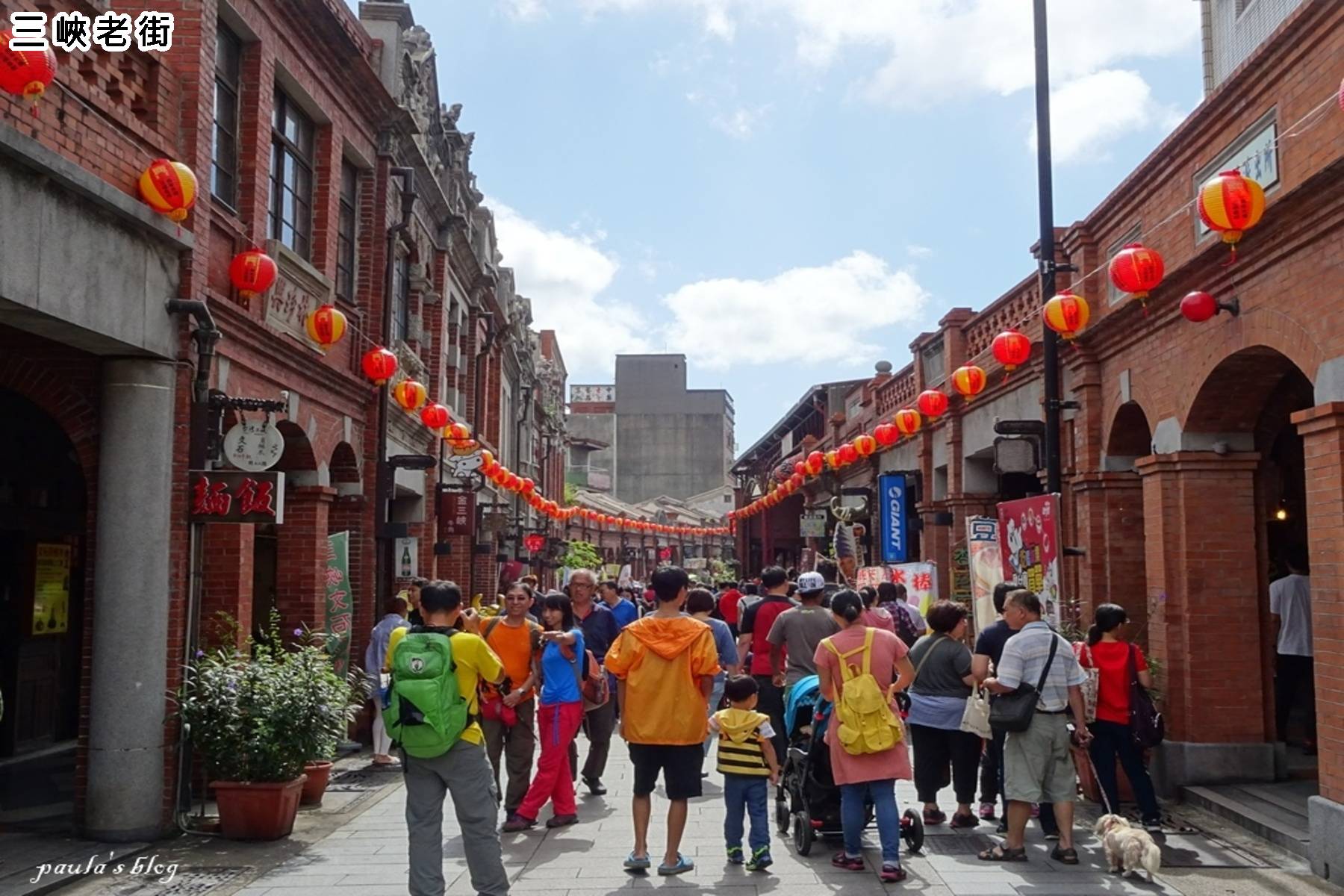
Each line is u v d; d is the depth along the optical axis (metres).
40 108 6.83
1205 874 6.87
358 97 13.28
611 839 8.02
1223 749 8.97
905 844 7.67
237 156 10.20
